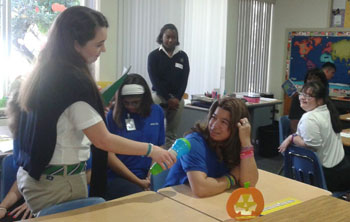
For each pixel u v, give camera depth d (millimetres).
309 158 2605
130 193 2186
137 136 2438
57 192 1405
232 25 5887
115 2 4508
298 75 6277
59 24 1350
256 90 6555
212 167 1816
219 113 1790
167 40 4141
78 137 1407
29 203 1439
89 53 1398
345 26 5688
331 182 2816
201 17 5520
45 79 1311
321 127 2762
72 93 1311
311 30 6023
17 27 3822
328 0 5805
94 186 1658
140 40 4801
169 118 4293
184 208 1498
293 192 1787
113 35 4551
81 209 1414
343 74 5727
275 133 5293
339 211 1021
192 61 5531
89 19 1349
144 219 1356
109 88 1854
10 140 2695
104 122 1435
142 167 2443
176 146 1665
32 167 1342
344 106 5484
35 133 1317
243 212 1416
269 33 6551
